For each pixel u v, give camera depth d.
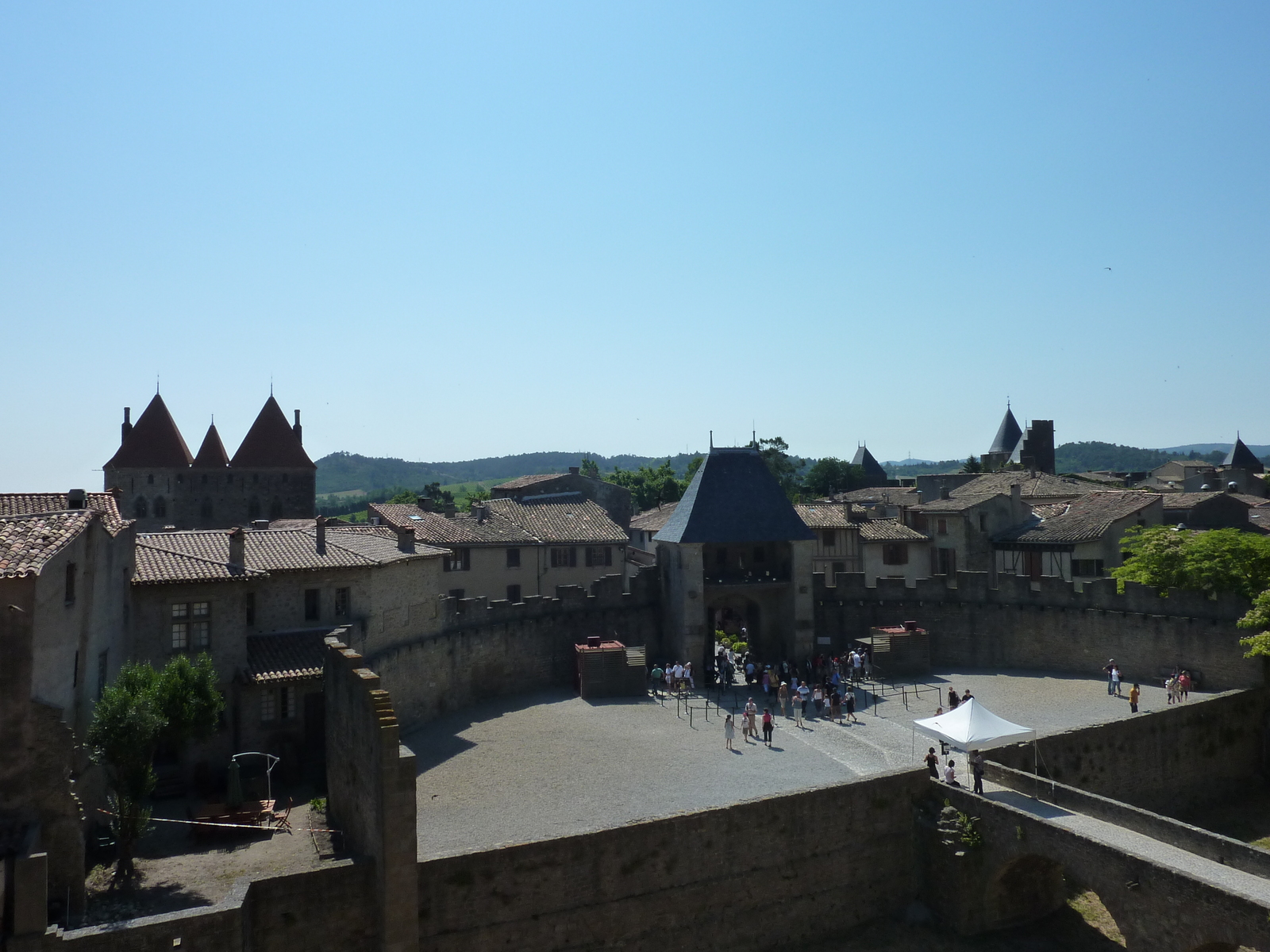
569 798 35.53
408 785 25.39
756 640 63.00
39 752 24.69
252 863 29.12
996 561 72.38
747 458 63.47
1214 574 49.34
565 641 59.06
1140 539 57.38
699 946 29.17
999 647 59.66
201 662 34.25
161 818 32.97
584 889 27.56
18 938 21.16
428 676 49.59
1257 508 76.94
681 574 59.22
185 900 26.20
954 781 33.56
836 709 47.84
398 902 24.98
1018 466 127.88
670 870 28.86
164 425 116.25
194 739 37.16
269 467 118.88
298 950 24.81
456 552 73.38
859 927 31.92
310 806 35.06
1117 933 31.08
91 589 30.78
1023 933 31.45
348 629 43.00
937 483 99.50
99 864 28.86
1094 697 49.88
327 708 34.31
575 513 84.00
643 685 54.62
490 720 49.22
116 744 27.06
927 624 61.84
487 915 26.28
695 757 40.97
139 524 113.75
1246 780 43.84
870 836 32.47
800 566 60.59
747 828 30.23
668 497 146.62
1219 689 48.62
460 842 31.08
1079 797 30.59
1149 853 26.86
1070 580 61.06
